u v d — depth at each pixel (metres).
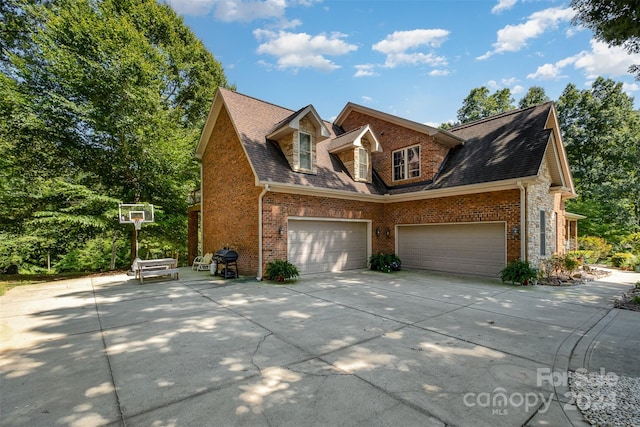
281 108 13.70
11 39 14.65
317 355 3.93
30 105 11.43
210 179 13.73
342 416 2.58
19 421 2.56
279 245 10.17
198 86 23.78
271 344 4.32
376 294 7.76
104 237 18.22
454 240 11.25
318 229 11.37
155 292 8.12
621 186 19.16
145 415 2.63
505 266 9.76
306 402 2.82
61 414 2.66
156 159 14.33
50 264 20.92
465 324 5.28
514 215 9.48
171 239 17.11
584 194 22.72
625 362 3.77
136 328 5.09
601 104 23.91
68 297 7.58
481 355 3.94
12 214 12.28
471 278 10.29
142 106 13.89
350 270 12.18
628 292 8.13
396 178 13.65
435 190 11.22
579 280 9.98
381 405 2.76
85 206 12.45
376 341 4.44
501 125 12.23
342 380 3.25
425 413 2.64
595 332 4.89
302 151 11.27
